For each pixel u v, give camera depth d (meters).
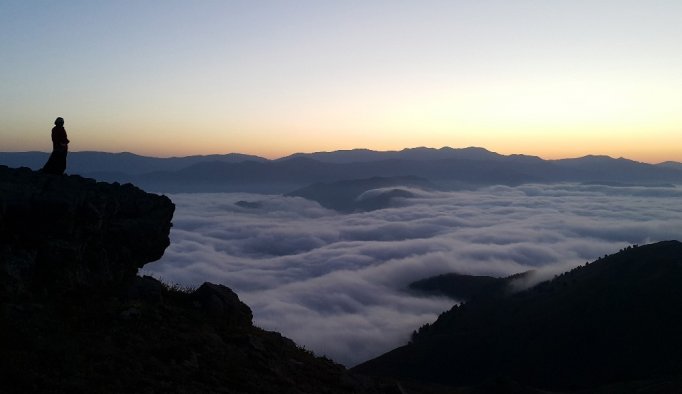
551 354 107.19
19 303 11.01
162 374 9.65
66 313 11.44
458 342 120.56
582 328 112.94
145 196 16.61
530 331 117.94
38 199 12.82
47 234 12.81
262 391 10.34
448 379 106.38
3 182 13.25
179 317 13.11
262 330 15.65
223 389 9.83
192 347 11.38
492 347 115.31
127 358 9.88
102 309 12.09
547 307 127.69
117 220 15.15
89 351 9.75
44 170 15.91
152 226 15.58
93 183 15.73
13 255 12.11
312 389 11.59
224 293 15.55
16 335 9.51
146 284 13.86
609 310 116.44
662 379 68.88
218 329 13.30
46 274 12.42
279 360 12.67
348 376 13.44
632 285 123.31
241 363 11.47
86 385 8.48
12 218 12.50
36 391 7.90
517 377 102.44
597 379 94.69
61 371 8.75
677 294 113.94
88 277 13.45
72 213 13.13
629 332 106.19
